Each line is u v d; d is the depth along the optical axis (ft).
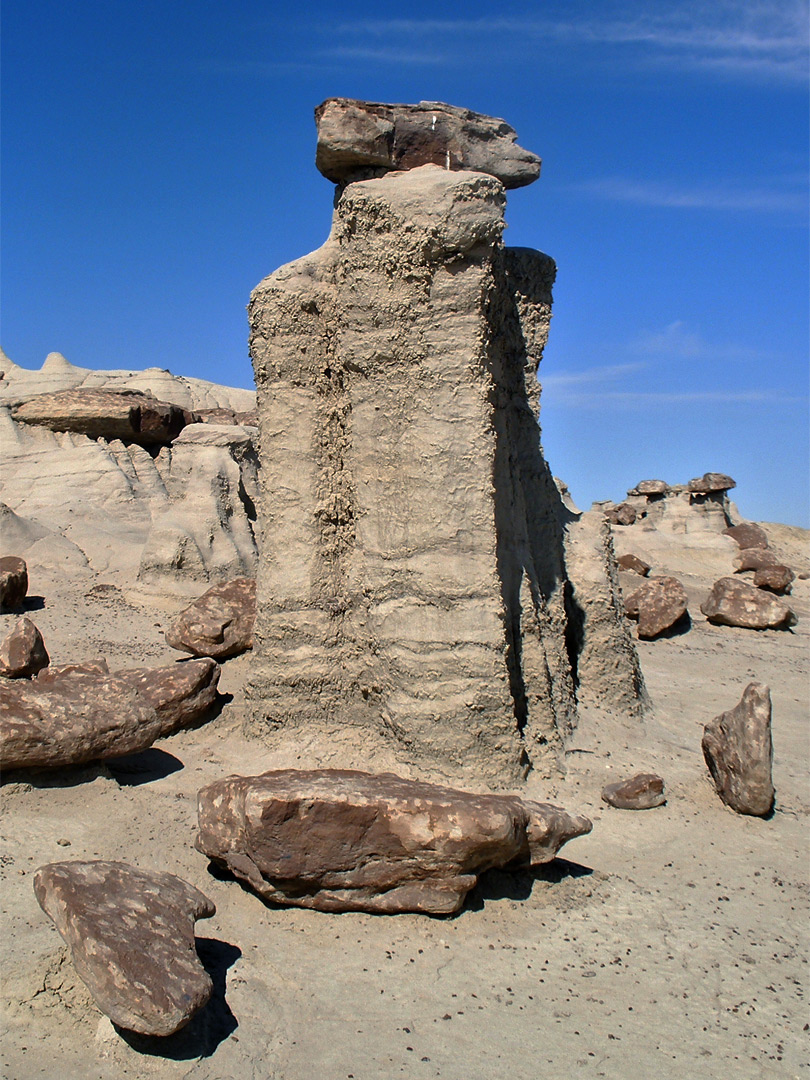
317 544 28.58
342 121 28.30
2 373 106.42
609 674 34.83
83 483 70.79
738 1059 15.42
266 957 17.67
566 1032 15.89
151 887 16.75
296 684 28.19
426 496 26.27
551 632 32.22
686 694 42.70
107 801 24.02
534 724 28.50
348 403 28.02
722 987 17.61
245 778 20.61
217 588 40.34
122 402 75.97
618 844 24.14
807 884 22.58
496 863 20.03
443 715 25.72
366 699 27.78
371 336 26.81
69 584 55.36
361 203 26.21
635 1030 16.08
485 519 26.17
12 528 60.54
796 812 27.63
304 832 18.84
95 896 15.89
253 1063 14.58
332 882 19.13
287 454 28.73
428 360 26.27
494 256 26.91
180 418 82.17
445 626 25.99
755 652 54.39
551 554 33.17
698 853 24.04
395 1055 14.98
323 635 28.30
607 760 29.63
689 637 58.08
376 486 27.14
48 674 30.55
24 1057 14.20
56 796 23.90
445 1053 15.11
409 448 26.55
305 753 27.20
